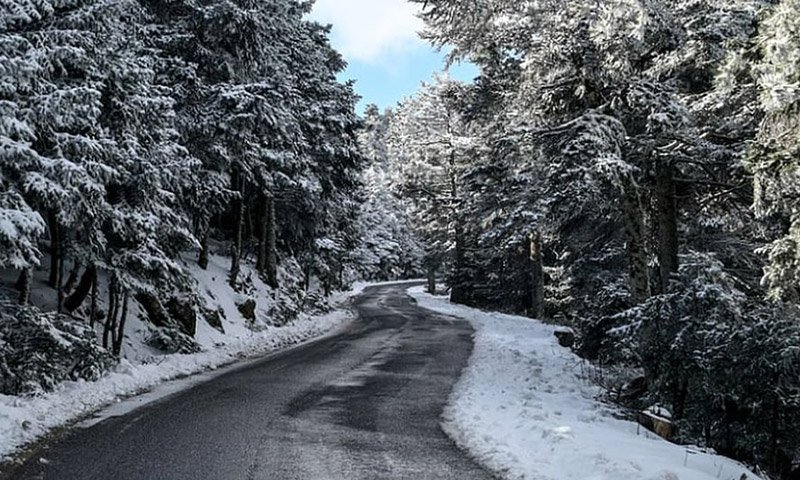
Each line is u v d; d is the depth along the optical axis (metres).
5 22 11.09
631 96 13.04
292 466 7.70
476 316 35.41
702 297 11.14
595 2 12.86
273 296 29.39
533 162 16.59
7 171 11.32
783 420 10.78
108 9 12.93
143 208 14.57
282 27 25.95
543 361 18.70
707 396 11.44
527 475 7.36
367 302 50.75
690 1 13.44
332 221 39.19
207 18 22.02
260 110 22.22
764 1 13.12
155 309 18.23
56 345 11.73
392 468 7.68
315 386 13.73
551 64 13.95
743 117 13.42
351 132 35.66
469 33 16.28
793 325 10.20
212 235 32.84
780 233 14.65
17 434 8.72
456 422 10.30
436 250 60.47
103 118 14.01
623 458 7.62
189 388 13.37
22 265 10.23
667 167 15.73
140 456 8.05
